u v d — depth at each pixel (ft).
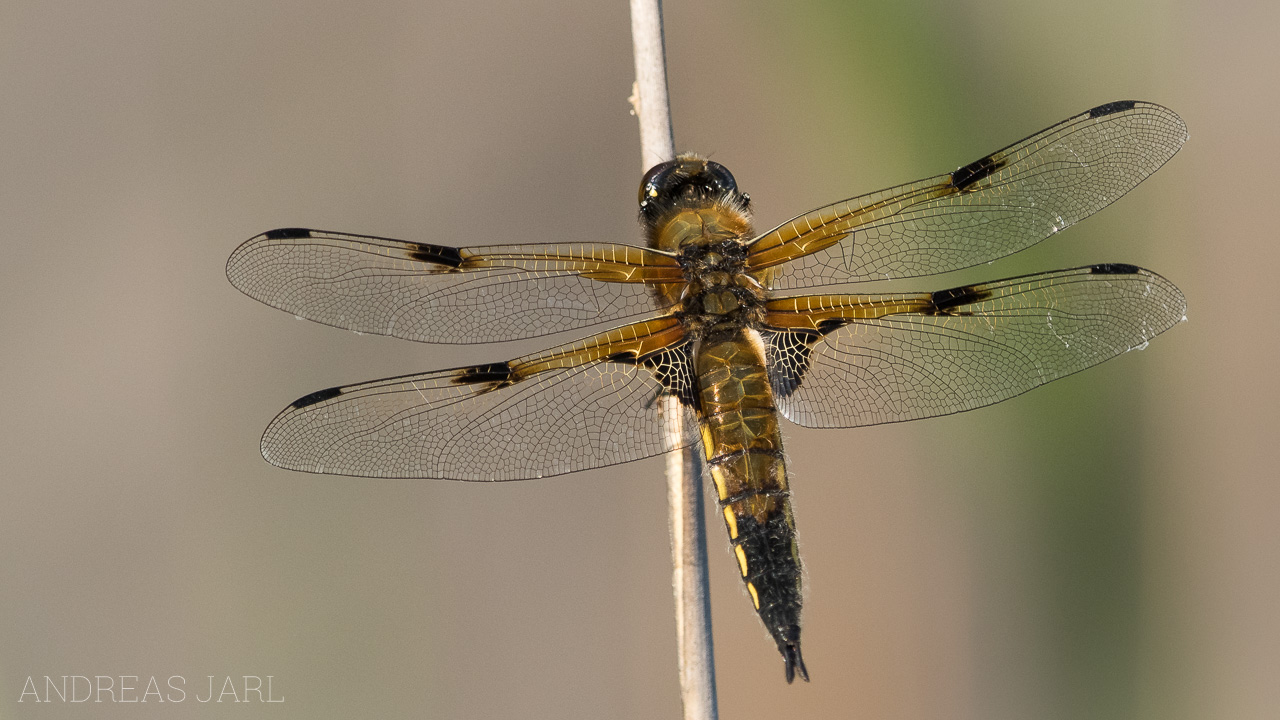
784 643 2.89
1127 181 2.93
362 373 3.10
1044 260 3.09
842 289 2.94
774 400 2.93
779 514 2.91
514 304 2.93
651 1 2.96
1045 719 3.10
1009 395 2.92
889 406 2.93
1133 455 3.10
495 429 2.91
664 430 2.92
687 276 2.94
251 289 2.92
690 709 2.91
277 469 3.10
